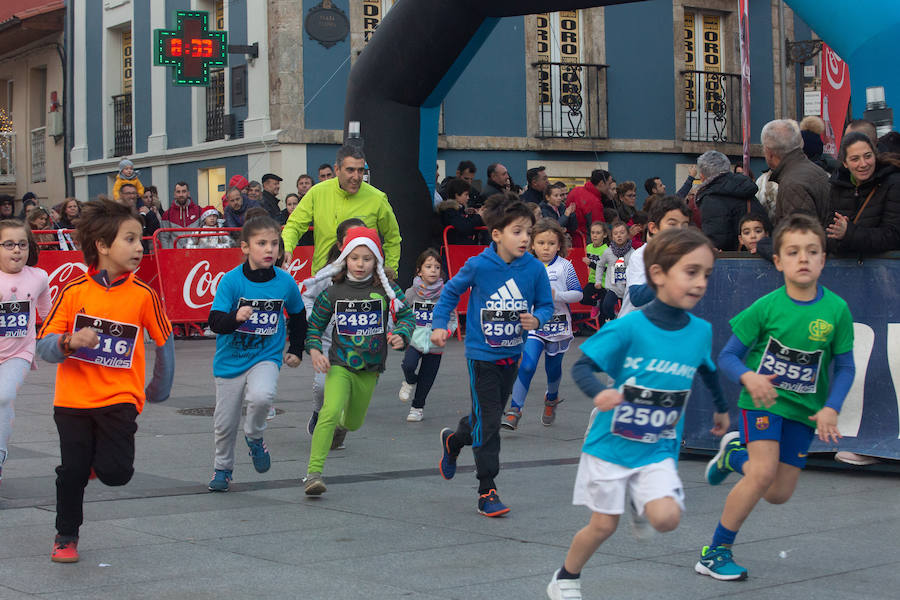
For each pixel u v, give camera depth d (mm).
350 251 7559
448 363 15078
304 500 7266
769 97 29703
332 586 5250
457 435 7246
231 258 17703
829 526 6457
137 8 29406
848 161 7711
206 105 26984
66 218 18312
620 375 4660
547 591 4832
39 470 8070
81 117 32312
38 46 34500
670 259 4531
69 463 5707
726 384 8492
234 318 7133
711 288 8438
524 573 5480
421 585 5266
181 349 16688
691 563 5664
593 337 4668
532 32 26484
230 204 18156
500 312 6906
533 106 26484
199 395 12242
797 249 5398
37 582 5312
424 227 17047
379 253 7637
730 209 8906
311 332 7535
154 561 5715
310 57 24125
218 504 7125
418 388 10617
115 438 5773
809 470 8227
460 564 5664
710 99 29031
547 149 26594
